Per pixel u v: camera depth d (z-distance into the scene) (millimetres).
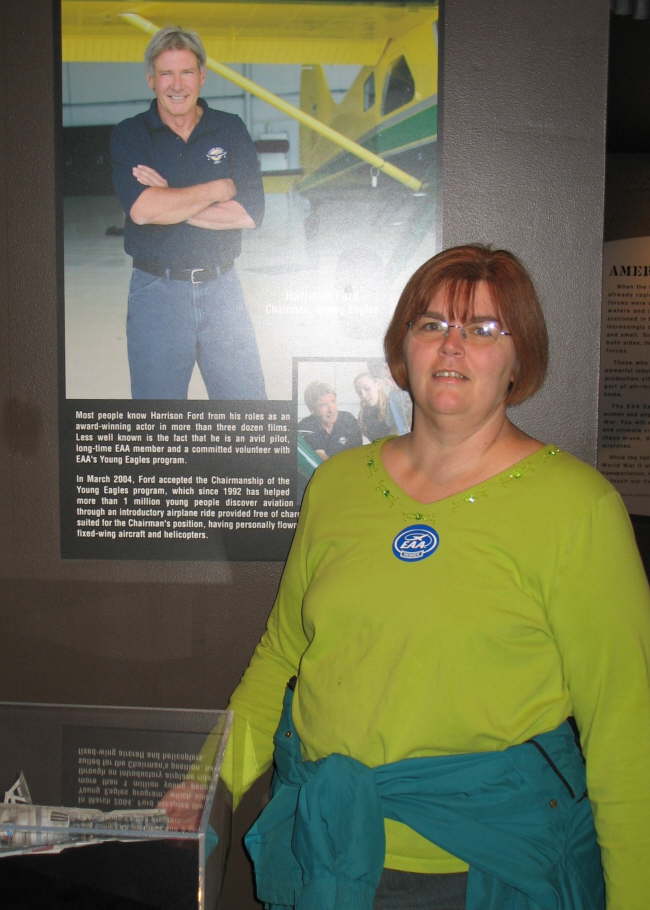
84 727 1108
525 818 1038
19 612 1705
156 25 1575
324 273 1621
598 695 1033
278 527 1674
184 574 1686
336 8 1566
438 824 1037
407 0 1565
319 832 1050
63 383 1652
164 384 1650
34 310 1655
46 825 882
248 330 1639
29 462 1677
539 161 1600
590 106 1588
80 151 1611
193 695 1709
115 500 1675
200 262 1624
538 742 1063
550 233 1612
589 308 1623
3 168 1628
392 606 1101
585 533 1046
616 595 1022
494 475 1134
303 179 1604
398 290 1621
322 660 1162
